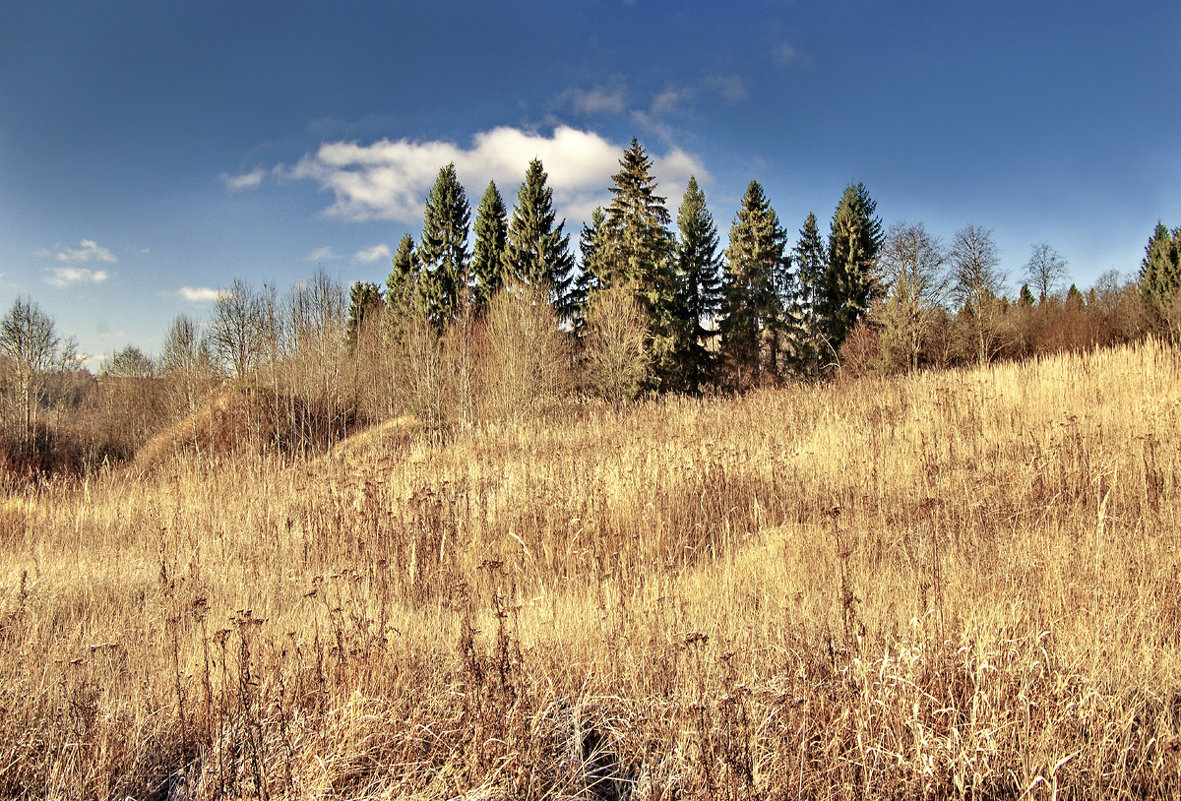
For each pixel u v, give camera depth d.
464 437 15.28
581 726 3.39
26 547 8.25
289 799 2.82
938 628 3.64
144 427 33.38
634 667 3.79
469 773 2.96
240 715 3.44
